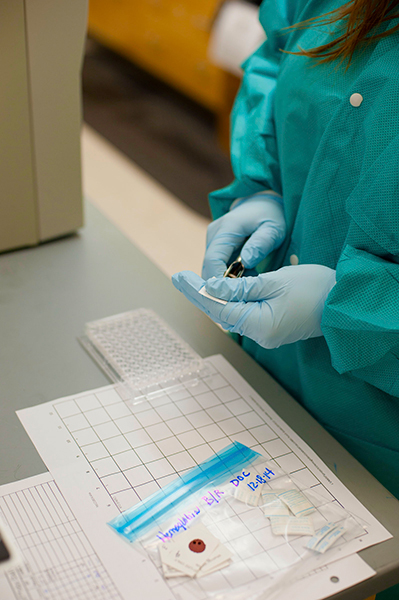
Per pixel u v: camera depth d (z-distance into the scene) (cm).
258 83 105
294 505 68
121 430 77
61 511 65
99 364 87
